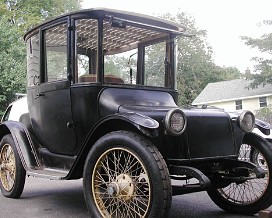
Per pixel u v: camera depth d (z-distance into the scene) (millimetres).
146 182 2918
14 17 19125
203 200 4547
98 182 3240
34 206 4184
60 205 4230
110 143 3092
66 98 3928
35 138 4551
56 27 4102
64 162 4031
